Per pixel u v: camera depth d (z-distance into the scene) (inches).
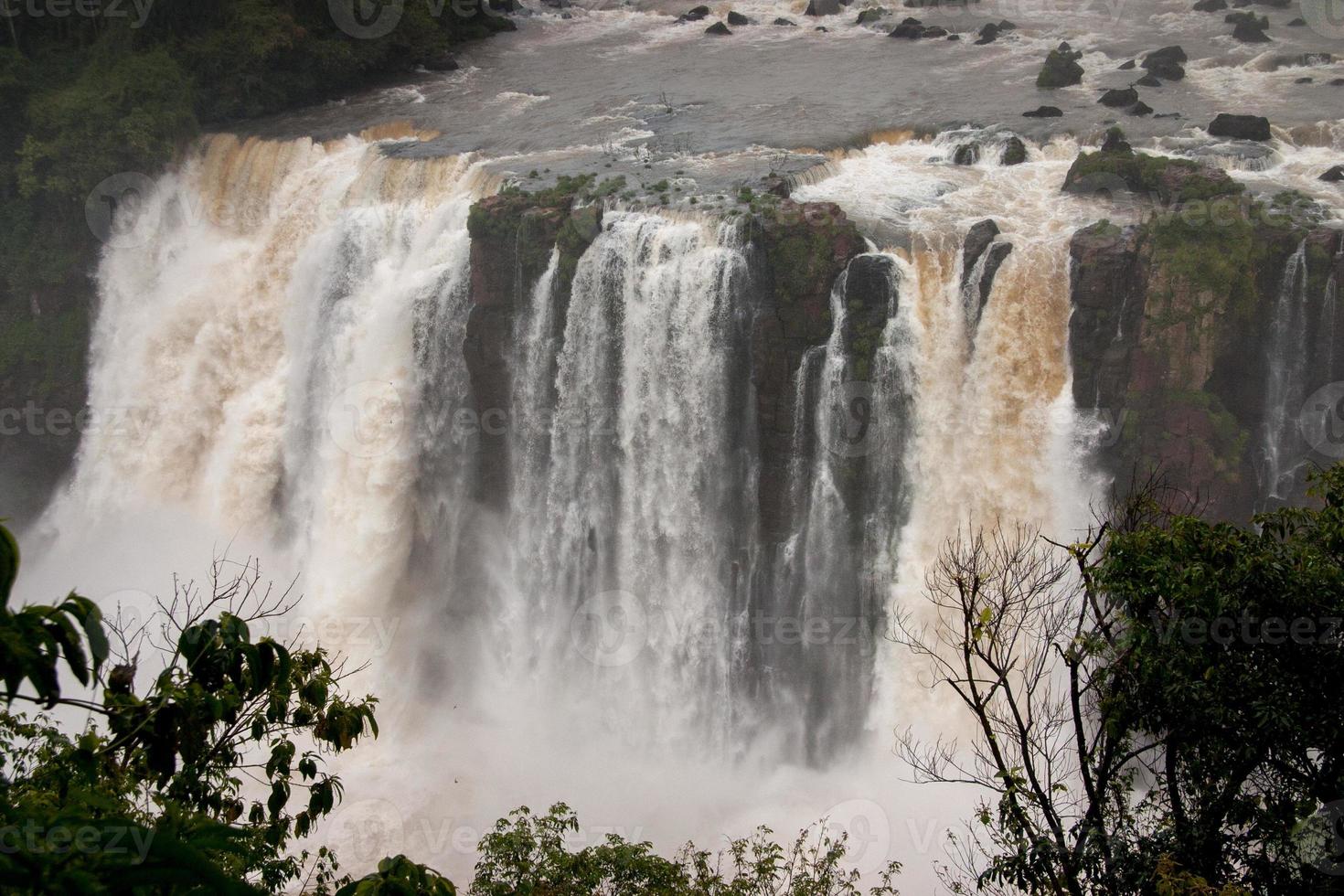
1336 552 536.7
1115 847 549.6
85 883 244.7
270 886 511.8
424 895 316.5
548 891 714.2
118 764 476.1
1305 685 523.2
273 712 473.7
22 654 262.1
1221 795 551.8
